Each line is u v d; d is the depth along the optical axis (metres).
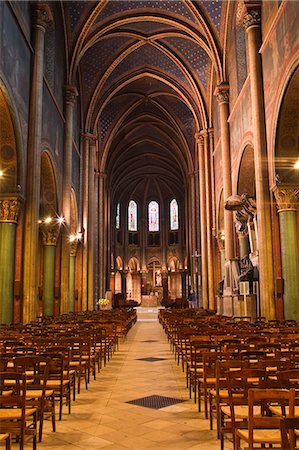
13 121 14.11
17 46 14.52
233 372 4.24
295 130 15.12
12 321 14.62
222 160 23.44
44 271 20.28
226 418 5.61
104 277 37.22
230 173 22.98
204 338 8.09
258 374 4.26
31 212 15.27
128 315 20.92
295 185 15.08
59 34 21.88
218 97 24.19
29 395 5.20
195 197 38.03
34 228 15.30
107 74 28.92
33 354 5.92
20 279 14.82
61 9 21.78
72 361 8.16
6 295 14.41
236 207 19.50
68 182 22.16
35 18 16.61
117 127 37.38
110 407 6.45
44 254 20.44
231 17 22.47
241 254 20.80
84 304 27.00
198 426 5.44
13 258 14.80
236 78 21.83
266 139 16.36
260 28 17.41
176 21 24.91
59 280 21.25
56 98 21.02
